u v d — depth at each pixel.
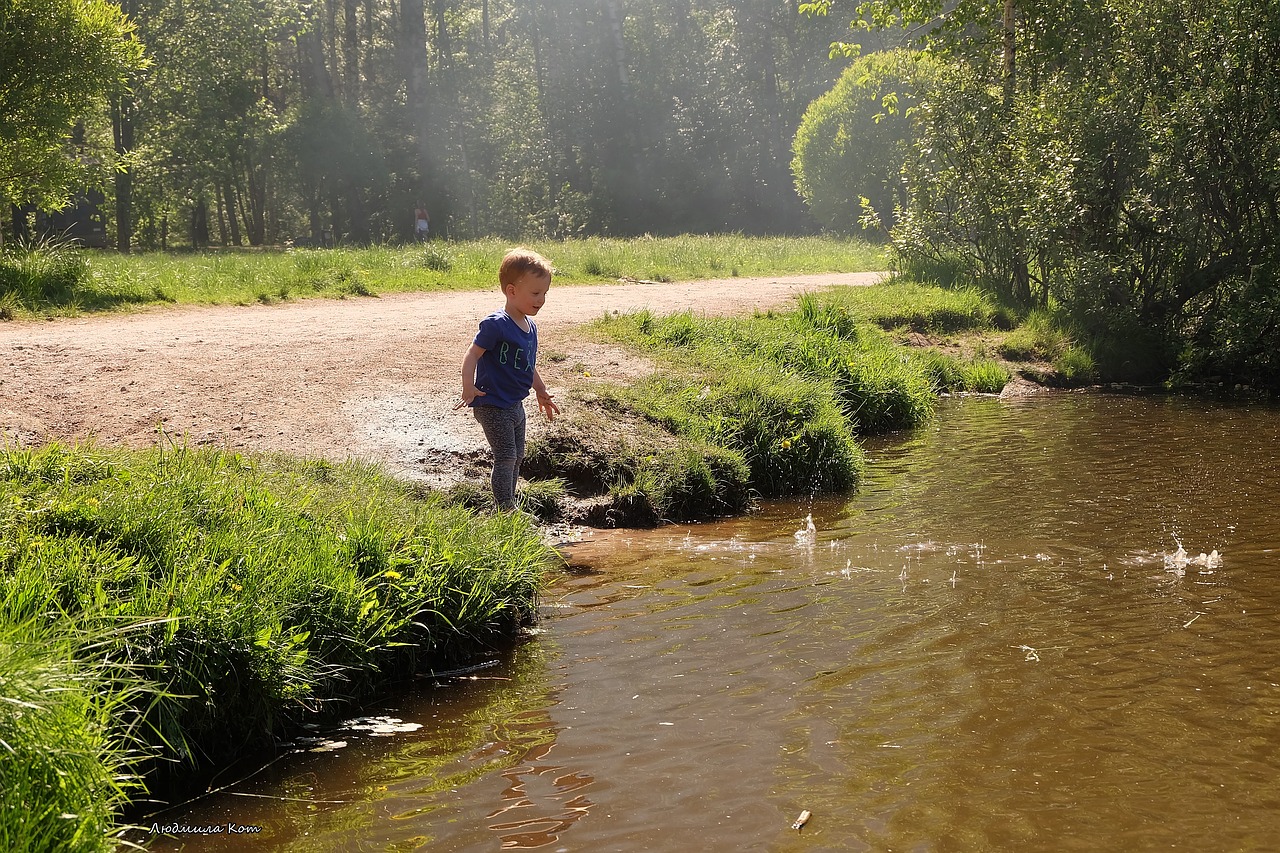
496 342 5.89
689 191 49.03
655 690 3.90
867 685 3.87
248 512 4.66
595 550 6.19
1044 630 4.44
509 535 5.29
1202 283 14.59
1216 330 13.82
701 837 2.84
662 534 6.68
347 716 3.89
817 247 26.56
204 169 37.53
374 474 6.29
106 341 8.88
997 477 8.02
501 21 56.00
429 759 3.44
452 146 44.75
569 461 7.34
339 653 4.05
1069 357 14.06
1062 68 16.34
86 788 2.62
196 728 3.49
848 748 3.35
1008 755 3.28
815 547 6.10
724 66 49.62
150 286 13.11
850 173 33.34
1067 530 6.27
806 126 35.12
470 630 4.52
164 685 3.43
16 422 6.51
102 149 25.42
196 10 36.66
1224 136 14.08
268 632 3.67
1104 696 3.73
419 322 11.02
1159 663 4.03
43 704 2.57
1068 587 5.07
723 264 21.23
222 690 3.58
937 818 2.90
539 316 11.97
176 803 3.20
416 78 38.06
